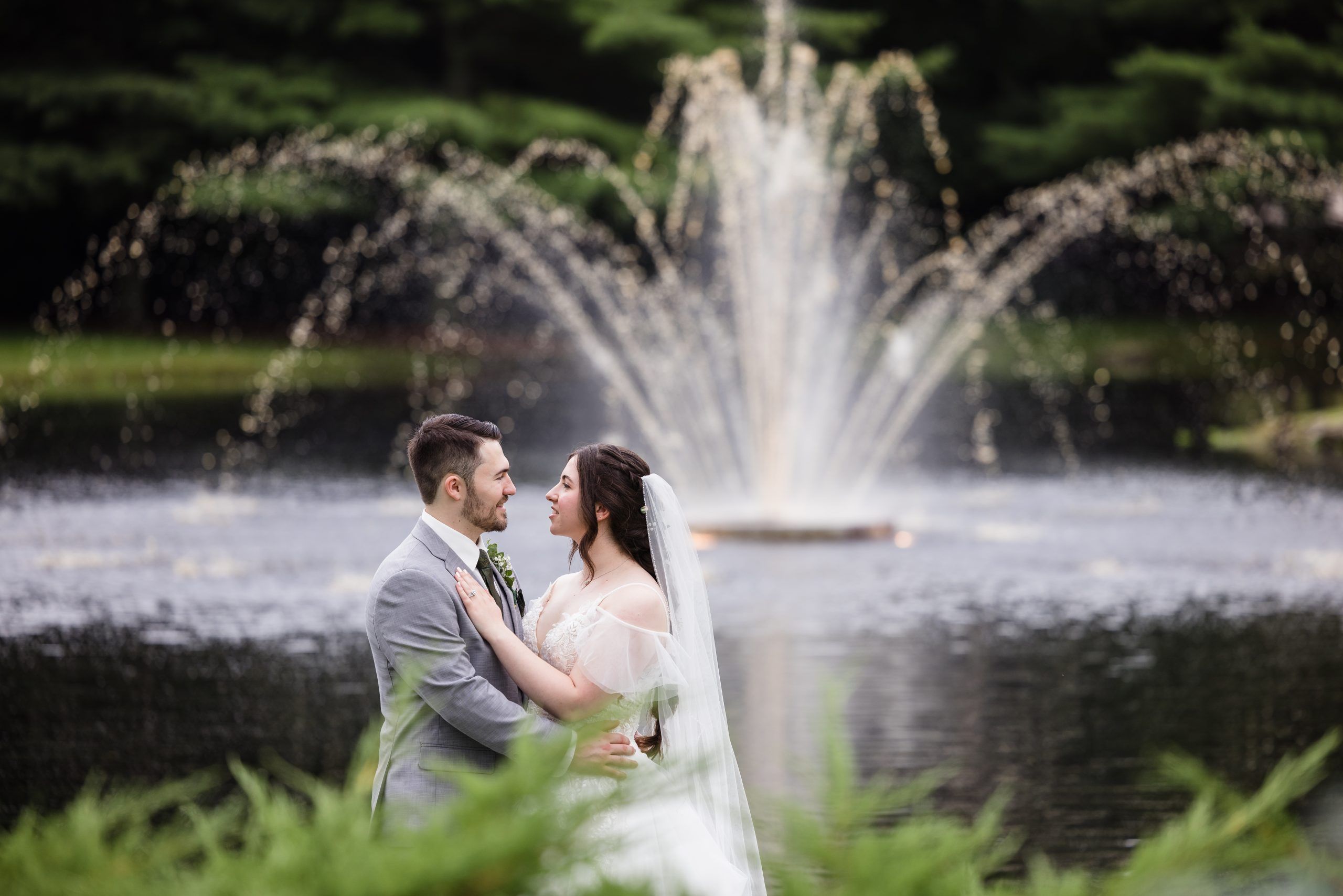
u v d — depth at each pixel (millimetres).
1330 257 32344
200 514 13719
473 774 1611
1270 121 32156
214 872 1571
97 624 9281
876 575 11375
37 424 20547
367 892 1470
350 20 33719
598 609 3826
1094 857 5301
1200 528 13727
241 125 32562
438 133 33062
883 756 6625
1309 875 1587
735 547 12766
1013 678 8125
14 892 1562
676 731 3822
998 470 18234
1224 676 8211
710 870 3600
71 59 33062
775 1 25969
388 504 14586
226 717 7230
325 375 27703
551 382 26719
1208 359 30172
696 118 24219
